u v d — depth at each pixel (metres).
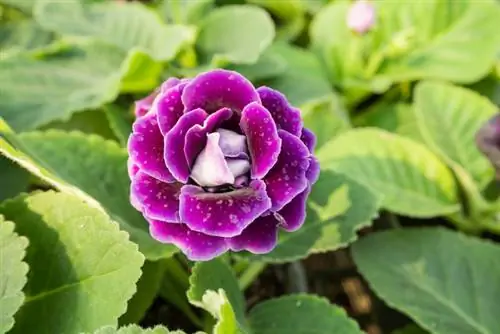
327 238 0.52
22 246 0.46
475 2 0.69
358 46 0.67
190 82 0.44
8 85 0.60
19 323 0.47
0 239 0.47
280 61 0.64
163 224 0.44
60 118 0.58
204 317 0.57
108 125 0.62
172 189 0.44
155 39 0.64
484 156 0.60
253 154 0.44
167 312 0.59
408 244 0.57
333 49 0.69
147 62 0.59
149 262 0.53
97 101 0.58
